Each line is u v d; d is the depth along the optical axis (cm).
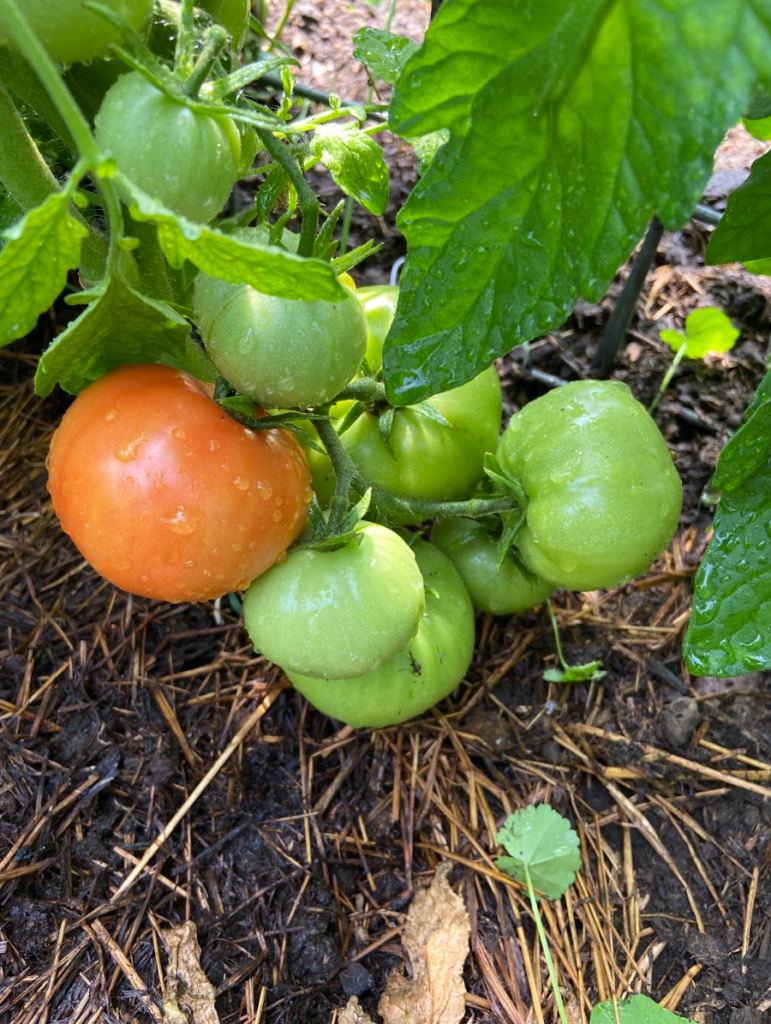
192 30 17
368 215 41
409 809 30
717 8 14
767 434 22
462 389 28
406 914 28
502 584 30
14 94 22
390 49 26
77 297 17
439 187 17
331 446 24
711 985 28
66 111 14
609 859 30
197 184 17
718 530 24
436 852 30
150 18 18
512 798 31
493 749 32
